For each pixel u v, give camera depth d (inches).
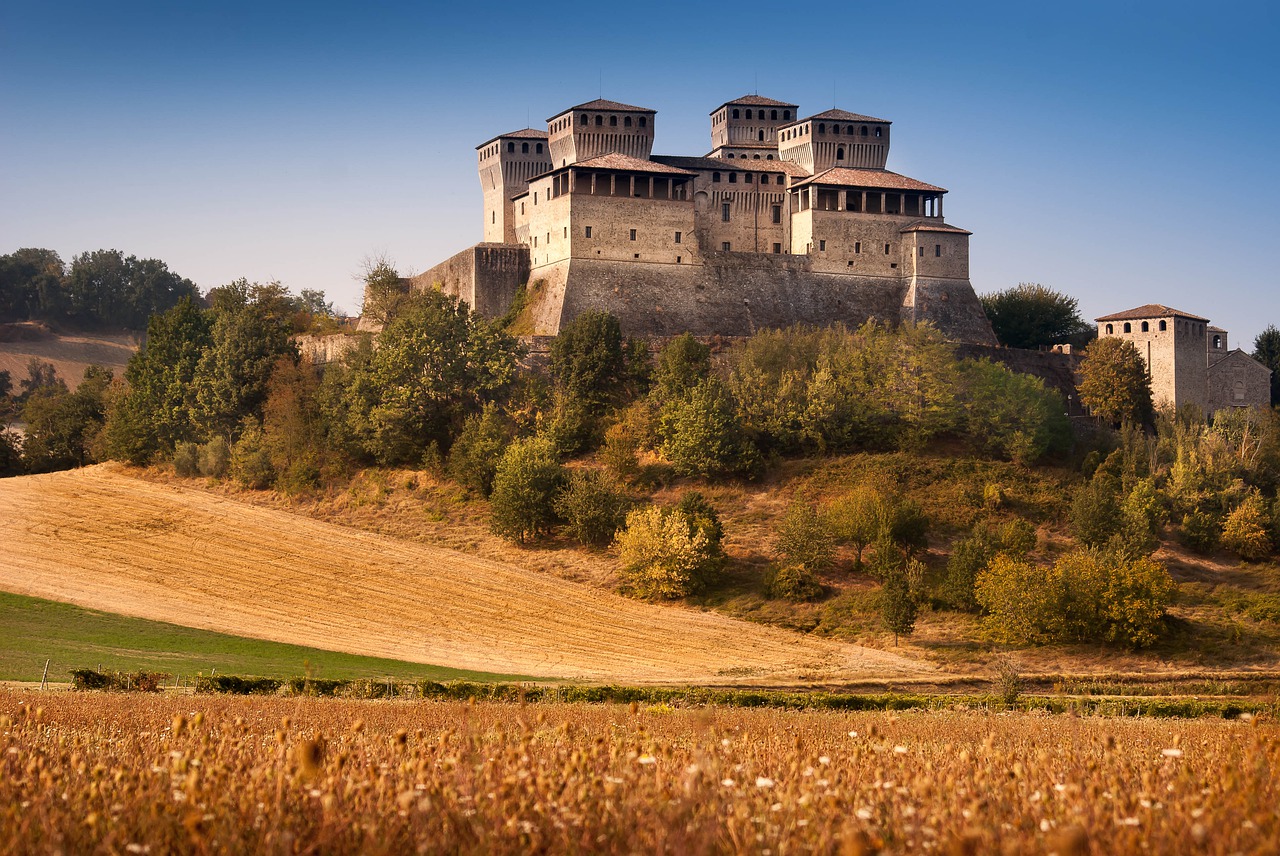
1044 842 366.9
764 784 427.8
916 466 4217.5
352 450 4579.2
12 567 3590.1
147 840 373.1
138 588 3472.0
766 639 3250.5
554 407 4569.4
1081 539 3774.6
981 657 3105.3
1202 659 3075.8
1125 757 666.2
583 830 392.2
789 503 4072.3
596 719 1256.2
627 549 3595.0
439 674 2711.6
